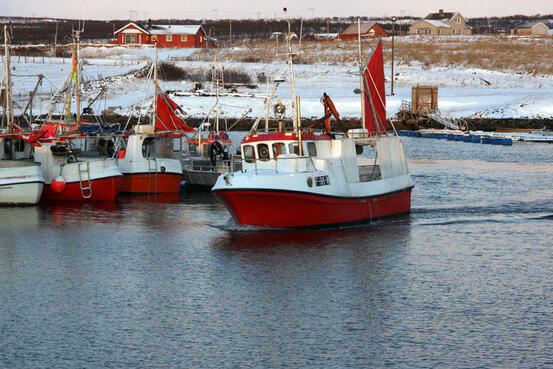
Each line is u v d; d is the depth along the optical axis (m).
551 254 43.91
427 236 48.56
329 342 29.88
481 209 60.09
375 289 36.56
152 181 69.19
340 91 170.50
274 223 48.56
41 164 64.00
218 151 73.69
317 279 38.25
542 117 157.50
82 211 59.25
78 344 29.75
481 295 35.66
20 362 28.12
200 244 46.47
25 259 42.91
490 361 28.14
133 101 149.75
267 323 31.91
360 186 51.47
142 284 37.62
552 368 27.53
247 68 190.62
